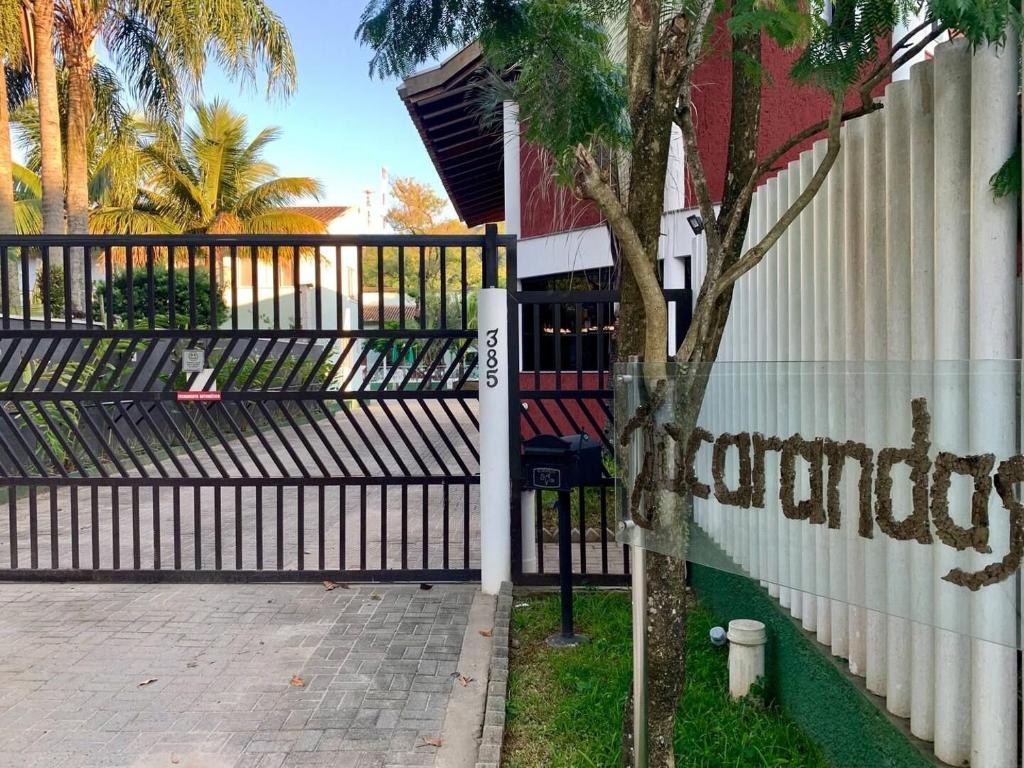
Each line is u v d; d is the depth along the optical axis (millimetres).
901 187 2811
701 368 2387
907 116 2795
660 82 2711
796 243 3789
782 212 4012
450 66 9141
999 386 1793
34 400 5867
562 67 2703
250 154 23344
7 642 4910
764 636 3959
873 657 2984
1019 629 1750
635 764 2701
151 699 4141
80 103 14430
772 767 3316
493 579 5738
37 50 13398
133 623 5242
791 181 3846
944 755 2549
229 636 5016
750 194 2721
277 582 6020
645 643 2658
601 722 3711
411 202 48250
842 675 3154
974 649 2426
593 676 4230
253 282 5805
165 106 14625
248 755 3582
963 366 1840
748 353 4605
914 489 1917
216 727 3840
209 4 13289
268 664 4582
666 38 2688
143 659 4656
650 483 2525
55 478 6016
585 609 5375
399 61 2898
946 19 1989
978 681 2412
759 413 2244
